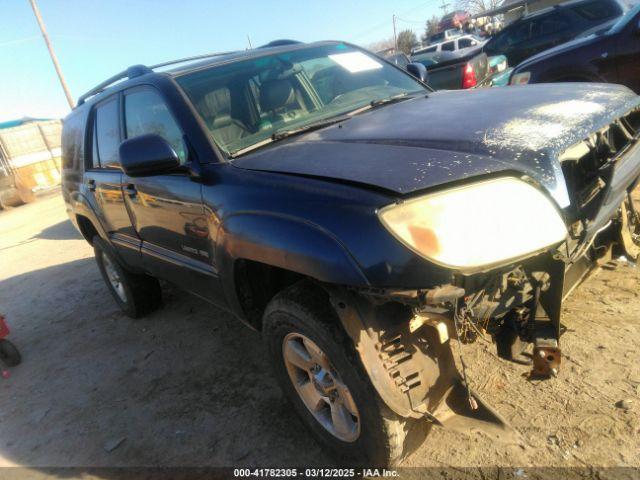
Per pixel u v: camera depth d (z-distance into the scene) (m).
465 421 2.07
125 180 3.42
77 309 5.39
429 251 1.71
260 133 2.83
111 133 3.74
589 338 2.82
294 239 1.98
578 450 2.18
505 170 1.96
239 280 2.54
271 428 2.81
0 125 24.22
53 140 21.47
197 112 2.79
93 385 3.75
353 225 1.83
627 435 2.19
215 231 2.49
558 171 2.03
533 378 2.10
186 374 3.58
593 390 2.47
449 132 2.25
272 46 3.60
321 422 2.44
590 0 9.66
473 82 8.79
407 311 2.00
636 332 2.78
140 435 3.02
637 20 5.49
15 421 3.52
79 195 4.40
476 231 1.78
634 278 3.24
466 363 2.86
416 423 2.20
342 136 2.52
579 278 2.46
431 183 1.84
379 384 1.94
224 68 3.12
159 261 3.40
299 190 2.07
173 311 4.66
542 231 1.87
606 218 2.35
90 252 7.75
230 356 3.67
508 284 2.00
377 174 1.95
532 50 10.47
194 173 2.62
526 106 2.46
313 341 2.14
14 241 10.66
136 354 4.05
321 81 3.35
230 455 2.68
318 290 2.17
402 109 2.91
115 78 3.86
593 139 2.32
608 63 5.80
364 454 2.19
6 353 4.32
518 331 2.12
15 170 19.92
